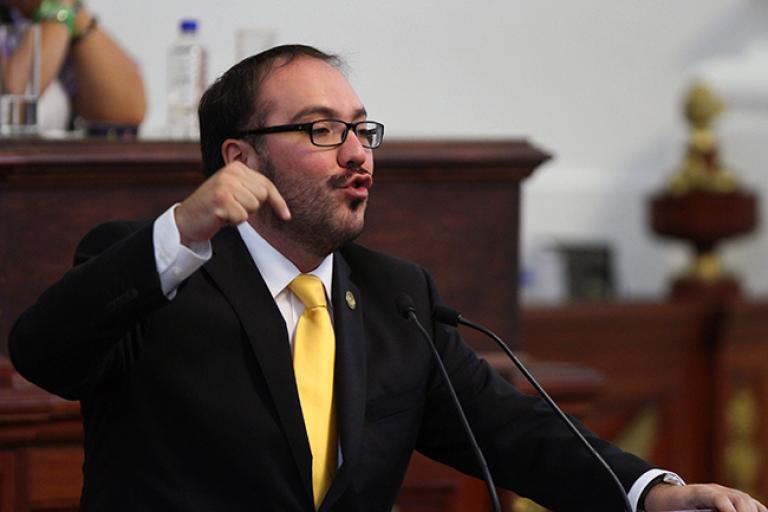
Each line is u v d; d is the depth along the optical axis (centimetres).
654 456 1608
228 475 681
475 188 1066
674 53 1816
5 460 938
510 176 1070
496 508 684
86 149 963
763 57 1855
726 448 1631
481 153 1053
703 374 1630
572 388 1077
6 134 1039
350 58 1619
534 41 1744
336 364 718
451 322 750
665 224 1678
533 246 1734
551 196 1742
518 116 1734
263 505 684
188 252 638
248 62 727
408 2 1664
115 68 1133
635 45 1797
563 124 1759
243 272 712
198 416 680
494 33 1719
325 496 696
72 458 956
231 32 1529
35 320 650
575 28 1766
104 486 684
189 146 991
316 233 706
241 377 693
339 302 732
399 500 1057
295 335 720
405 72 1666
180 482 676
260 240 722
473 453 761
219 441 680
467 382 764
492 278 1071
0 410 917
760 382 1645
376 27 1642
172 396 682
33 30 1055
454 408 760
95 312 639
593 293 1644
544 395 729
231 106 717
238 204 624
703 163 1689
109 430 689
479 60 1711
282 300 726
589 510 727
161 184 990
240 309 702
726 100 1842
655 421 1602
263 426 687
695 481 1628
